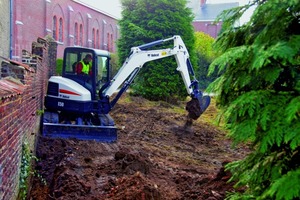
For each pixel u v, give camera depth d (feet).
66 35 99.04
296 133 7.18
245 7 9.41
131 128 42.32
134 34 62.49
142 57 38.01
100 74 36.78
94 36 119.14
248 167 9.53
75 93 34.47
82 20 109.50
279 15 8.21
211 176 21.38
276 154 8.65
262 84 8.70
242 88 9.26
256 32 9.21
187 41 62.90
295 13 8.26
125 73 37.17
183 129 43.04
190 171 26.04
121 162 23.41
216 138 41.22
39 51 34.14
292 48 7.55
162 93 60.39
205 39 84.99
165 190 19.56
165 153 32.35
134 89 62.08
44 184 22.09
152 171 23.35
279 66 8.13
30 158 19.69
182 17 62.23
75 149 28.48
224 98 9.71
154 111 51.78
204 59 79.97
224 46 10.04
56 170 23.25
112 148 30.83
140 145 34.04
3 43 46.34
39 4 82.94
